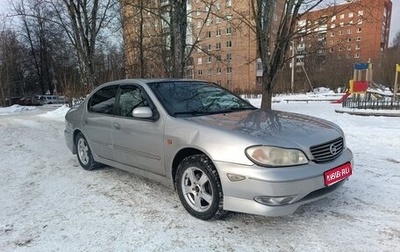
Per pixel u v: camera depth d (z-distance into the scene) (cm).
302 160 296
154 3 1355
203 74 5709
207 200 329
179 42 1084
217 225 325
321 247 278
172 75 1127
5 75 3906
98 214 362
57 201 405
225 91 472
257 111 411
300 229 311
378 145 656
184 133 345
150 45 1659
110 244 297
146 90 410
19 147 767
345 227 311
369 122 978
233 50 5091
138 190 431
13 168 571
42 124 1262
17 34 4569
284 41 924
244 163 294
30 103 4088
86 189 444
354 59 4959
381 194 385
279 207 287
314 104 1931
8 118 1647
